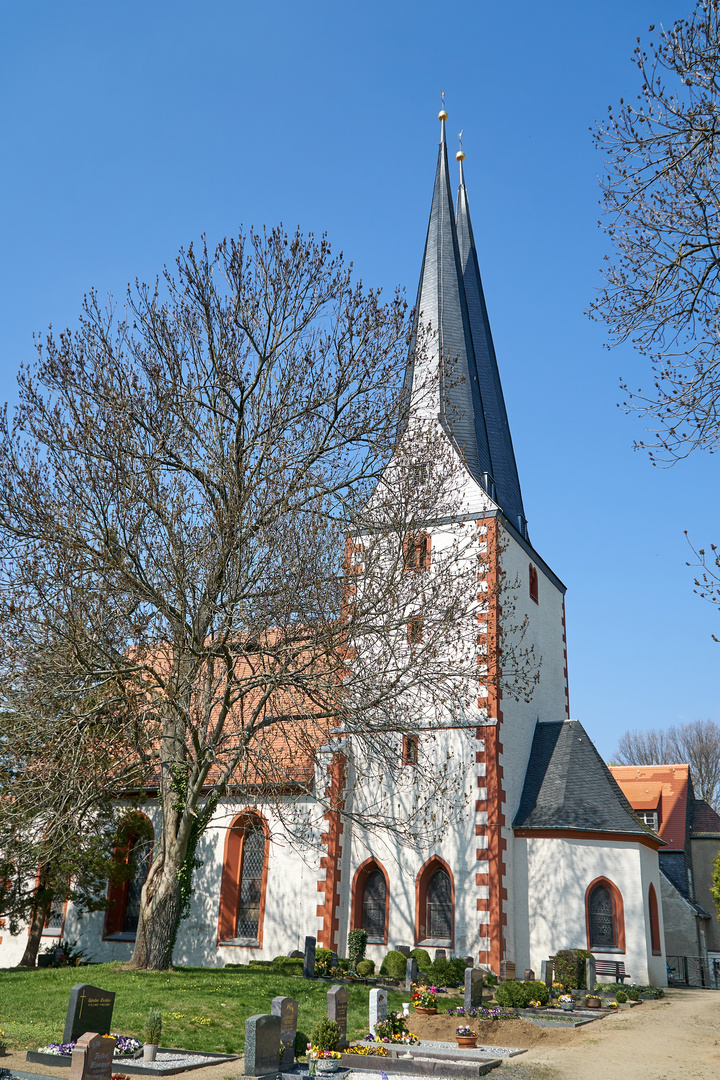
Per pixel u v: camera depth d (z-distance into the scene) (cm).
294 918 2786
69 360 2181
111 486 2072
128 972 2098
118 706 2088
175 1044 1584
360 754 2878
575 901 2625
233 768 2205
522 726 2997
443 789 2550
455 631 2594
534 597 3359
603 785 2817
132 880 3095
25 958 2850
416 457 2362
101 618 2020
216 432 2317
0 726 2080
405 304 2377
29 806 2086
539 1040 1808
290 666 2170
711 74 1255
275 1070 1422
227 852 2955
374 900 2769
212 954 2864
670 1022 1995
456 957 2561
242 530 2123
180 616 2056
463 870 2642
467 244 4184
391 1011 2022
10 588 2064
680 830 3988
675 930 3541
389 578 2194
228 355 2300
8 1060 1412
